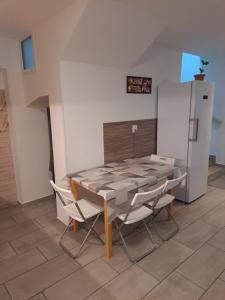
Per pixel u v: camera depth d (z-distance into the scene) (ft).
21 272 6.69
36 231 8.85
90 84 8.69
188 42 10.89
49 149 11.57
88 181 7.69
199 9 7.20
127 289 6.03
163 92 10.96
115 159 10.21
